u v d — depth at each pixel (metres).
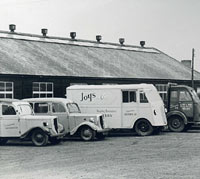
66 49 37.91
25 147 19.30
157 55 48.00
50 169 13.20
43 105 22.33
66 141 21.83
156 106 24.70
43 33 39.19
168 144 19.84
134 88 24.61
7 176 12.07
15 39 35.38
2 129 20.00
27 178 11.75
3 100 20.17
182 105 26.73
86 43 41.84
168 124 27.08
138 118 24.56
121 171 12.70
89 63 35.88
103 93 24.92
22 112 20.19
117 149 18.12
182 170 12.77
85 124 21.94
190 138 22.70
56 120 20.19
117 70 36.44
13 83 28.36
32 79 29.38
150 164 13.96
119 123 24.75
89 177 11.82
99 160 14.96
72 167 13.53
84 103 25.12
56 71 31.17
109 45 44.12
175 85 27.19
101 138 23.03
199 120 26.64
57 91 30.94
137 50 46.72
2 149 18.61
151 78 37.59
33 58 32.31
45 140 19.66
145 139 22.38
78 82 32.28
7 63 29.31
